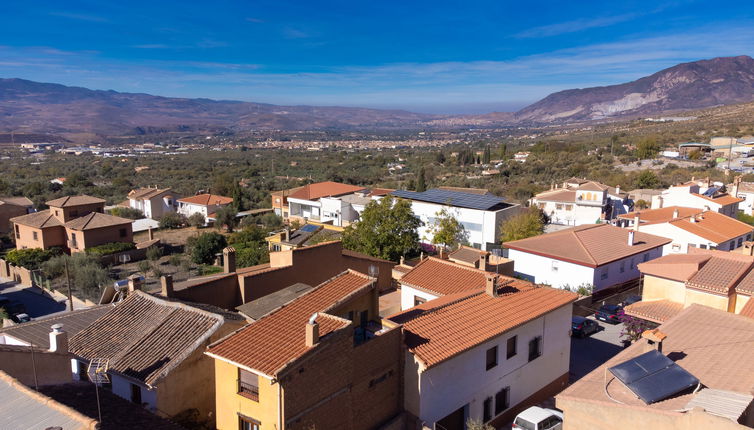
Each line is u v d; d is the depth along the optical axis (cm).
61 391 1622
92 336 1934
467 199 6116
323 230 5381
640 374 1495
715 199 5941
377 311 2023
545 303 2297
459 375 1898
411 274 2706
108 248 5966
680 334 1950
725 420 1173
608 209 6869
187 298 2369
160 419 1532
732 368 1628
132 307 2067
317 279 3070
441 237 5462
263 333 1659
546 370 2338
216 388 1644
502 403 2136
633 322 2648
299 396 1491
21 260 5666
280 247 5022
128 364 1728
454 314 2070
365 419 1712
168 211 8931
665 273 2736
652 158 12156
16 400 1252
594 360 2809
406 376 1809
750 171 9669
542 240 4319
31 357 1642
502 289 2383
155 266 5612
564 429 1478
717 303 2438
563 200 6812
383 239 4500
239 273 2747
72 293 4544
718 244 4422
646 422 1313
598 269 3844
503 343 2066
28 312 4181
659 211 5684
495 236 5641
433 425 1817
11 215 7438
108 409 1525
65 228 6309
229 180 11919
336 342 1582
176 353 1730
